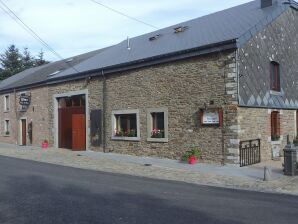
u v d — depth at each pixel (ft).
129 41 80.53
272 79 56.24
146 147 59.06
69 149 76.13
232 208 25.52
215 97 49.60
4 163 54.08
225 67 48.62
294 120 60.59
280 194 31.68
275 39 56.49
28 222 21.90
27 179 38.27
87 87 71.00
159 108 56.75
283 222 22.04
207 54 50.49
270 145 54.08
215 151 49.57
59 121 80.59
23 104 90.58
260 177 40.14
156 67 57.36
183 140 53.36
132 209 24.95
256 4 63.57
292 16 61.62
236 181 38.04
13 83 104.94
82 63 80.28
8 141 103.40
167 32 71.31
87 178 39.52
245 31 49.83
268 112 53.88
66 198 28.55
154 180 38.96
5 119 105.19
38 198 28.55
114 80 64.90
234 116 47.75
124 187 33.83
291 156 40.91
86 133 71.72
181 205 26.27
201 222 21.77
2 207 25.63
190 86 52.47
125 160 55.93
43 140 85.35
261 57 52.85
